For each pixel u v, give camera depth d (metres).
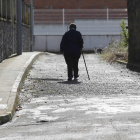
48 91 29.64
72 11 103.81
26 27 76.06
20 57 53.84
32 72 42.91
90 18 104.44
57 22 103.69
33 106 23.69
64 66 50.75
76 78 37.84
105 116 19.88
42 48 98.44
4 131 17.56
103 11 104.38
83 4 128.75
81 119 19.33
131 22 50.47
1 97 24.36
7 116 19.77
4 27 49.16
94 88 31.02
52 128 17.62
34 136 16.22
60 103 24.42
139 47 50.19
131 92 28.92
